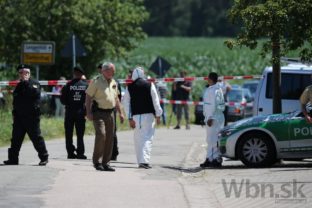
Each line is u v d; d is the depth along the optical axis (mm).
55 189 32406
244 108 88438
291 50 46469
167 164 45188
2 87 71812
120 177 36719
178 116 78312
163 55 168125
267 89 55438
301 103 41844
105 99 39156
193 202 30656
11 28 92062
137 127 41469
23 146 52969
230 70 157500
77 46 69875
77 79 46438
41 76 95688
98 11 93688
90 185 33781
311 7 44438
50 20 92750
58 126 65688
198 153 52719
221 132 43719
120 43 97562
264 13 45031
